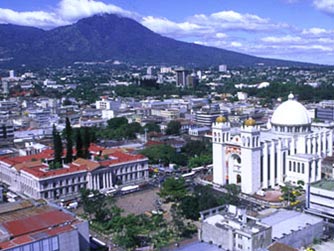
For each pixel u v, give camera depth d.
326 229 164.88
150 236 170.00
